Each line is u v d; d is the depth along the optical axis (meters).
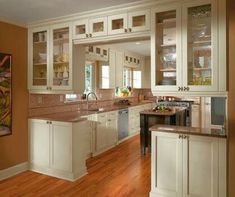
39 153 3.73
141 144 4.76
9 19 3.46
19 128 3.70
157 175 2.75
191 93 2.54
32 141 3.81
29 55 3.79
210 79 2.50
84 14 3.14
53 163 3.57
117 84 6.24
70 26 3.33
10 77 3.52
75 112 4.56
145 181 3.38
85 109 5.04
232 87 2.09
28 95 3.84
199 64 2.62
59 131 3.50
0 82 3.37
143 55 7.75
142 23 2.83
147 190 3.08
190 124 6.96
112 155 4.71
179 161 2.61
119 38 2.95
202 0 2.43
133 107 6.40
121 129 5.73
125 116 5.94
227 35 2.26
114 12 2.94
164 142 2.69
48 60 3.61
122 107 5.78
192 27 2.63
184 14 2.54
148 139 4.78
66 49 3.52
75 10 3.04
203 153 2.48
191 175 2.55
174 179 2.65
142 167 3.99
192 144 2.53
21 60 3.72
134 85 7.80
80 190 3.09
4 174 3.48
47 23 3.55
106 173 3.70
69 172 3.43
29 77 3.80
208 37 2.54
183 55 2.56
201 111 7.14
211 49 2.40
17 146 3.68
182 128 2.78
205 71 2.60
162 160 2.71
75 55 3.41
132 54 7.14
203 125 7.09
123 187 3.18
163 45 2.78
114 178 3.50
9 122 3.53
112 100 6.37
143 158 4.50
